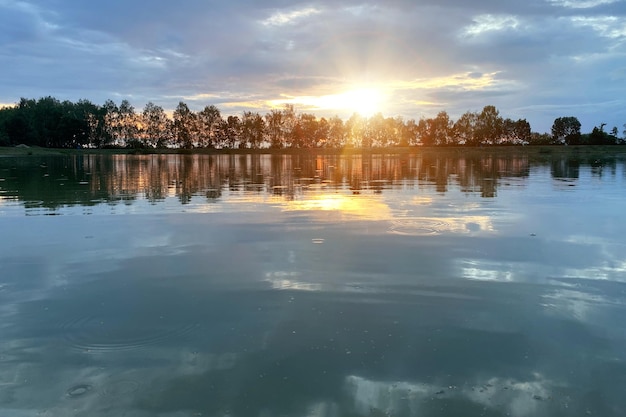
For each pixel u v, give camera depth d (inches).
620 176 737.6
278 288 174.1
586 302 159.8
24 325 142.1
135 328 139.3
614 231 274.5
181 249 233.3
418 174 798.5
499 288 173.8
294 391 105.7
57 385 108.6
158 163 1395.2
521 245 239.0
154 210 360.2
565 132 3646.7
